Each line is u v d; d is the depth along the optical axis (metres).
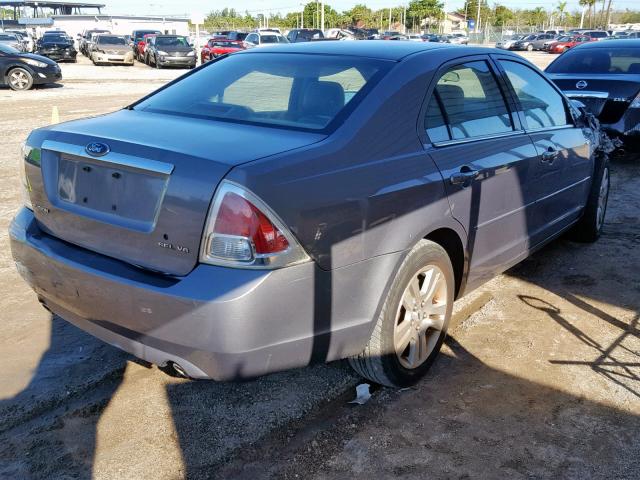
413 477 2.67
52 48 30.66
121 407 3.09
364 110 2.96
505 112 3.91
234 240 2.37
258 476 2.66
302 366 2.68
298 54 3.58
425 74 3.29
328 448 2.84
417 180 2.98
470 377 3.41
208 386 3.28
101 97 15.69
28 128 10.73
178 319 2.43
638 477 2.68
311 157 2.62
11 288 4.38
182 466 2.70
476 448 2.85
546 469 2.73
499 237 3.79
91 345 3.63
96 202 2.74
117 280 2.55
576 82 8.86
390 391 3.28
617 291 4.59
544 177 4.18
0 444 2.80
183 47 28.23
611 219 6.37
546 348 3.74
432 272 3.22
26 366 3.38
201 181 2.42
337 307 2.69
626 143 8.55
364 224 2.72
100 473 2.65
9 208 6.20
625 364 3.58
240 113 3.14
